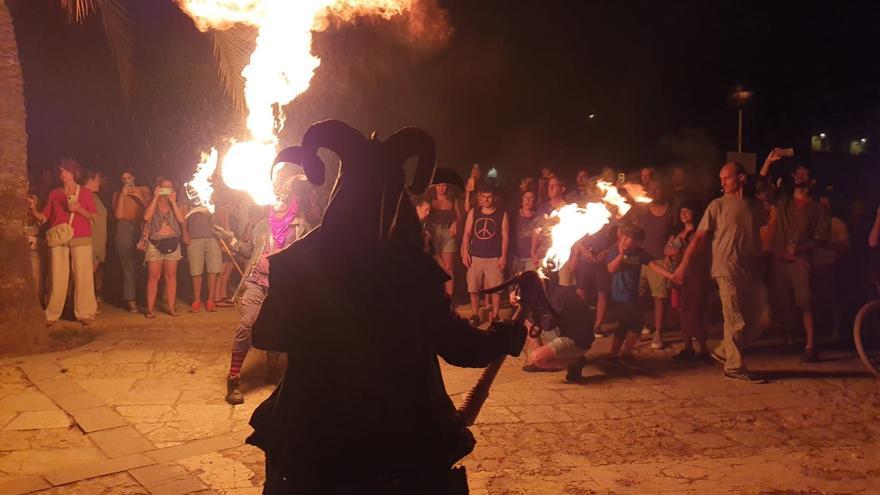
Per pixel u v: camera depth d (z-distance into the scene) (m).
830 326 9.84
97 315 10.60
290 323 2.14
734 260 7.42
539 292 2.46
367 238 2.15
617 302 7.95
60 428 5.90
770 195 9.55
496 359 2.36
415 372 2.15
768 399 6.89
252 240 6.97
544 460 5.42
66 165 9.84
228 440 5.68
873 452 5.58
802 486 4.97
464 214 12.21
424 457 2.12
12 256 8.09
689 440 5.85
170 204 10.42
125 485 4.89
